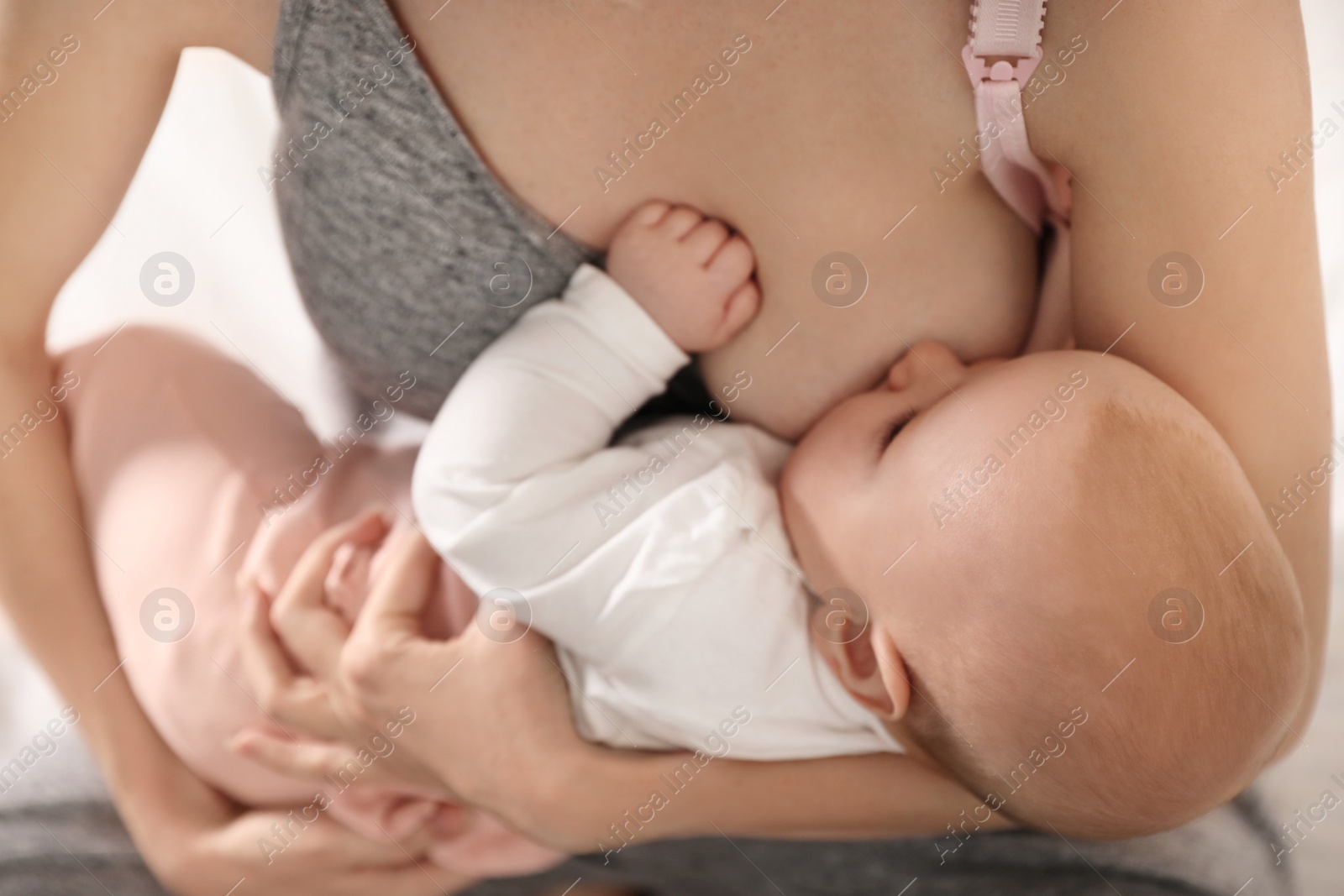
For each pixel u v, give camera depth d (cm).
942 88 56
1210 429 60
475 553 67
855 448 66
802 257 63
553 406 67
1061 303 66
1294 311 60
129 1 65
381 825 73
